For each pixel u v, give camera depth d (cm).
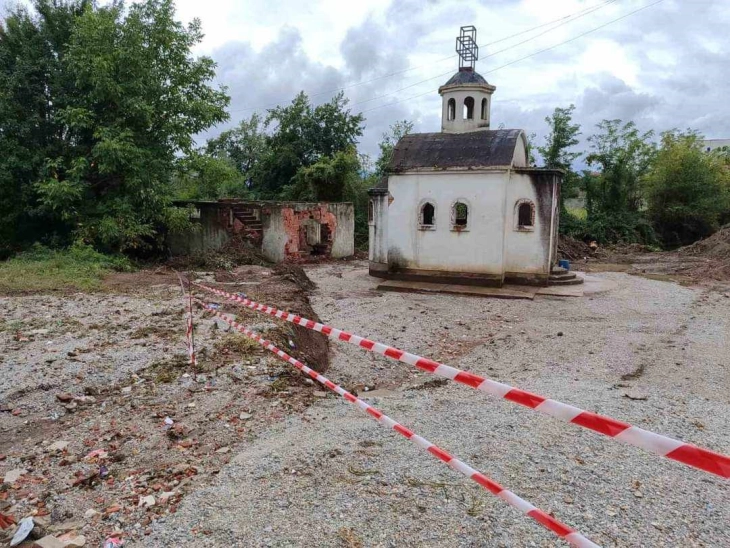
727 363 795
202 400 556
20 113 1648
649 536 334
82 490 392
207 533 332
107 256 1603
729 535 339
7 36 1670
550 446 464
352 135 3195
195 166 1886
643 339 952
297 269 1648
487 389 257
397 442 463
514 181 1547
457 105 1717
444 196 1591
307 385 629
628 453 454
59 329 815
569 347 901
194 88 1875
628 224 2928
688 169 3005
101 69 1537
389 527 336
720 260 2067
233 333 773
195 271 1599
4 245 1705
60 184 1522
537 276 1552
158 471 417
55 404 548
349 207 2481
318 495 373
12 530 339
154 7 1748
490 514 351
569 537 227
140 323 853
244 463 420
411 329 1035
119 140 1584
